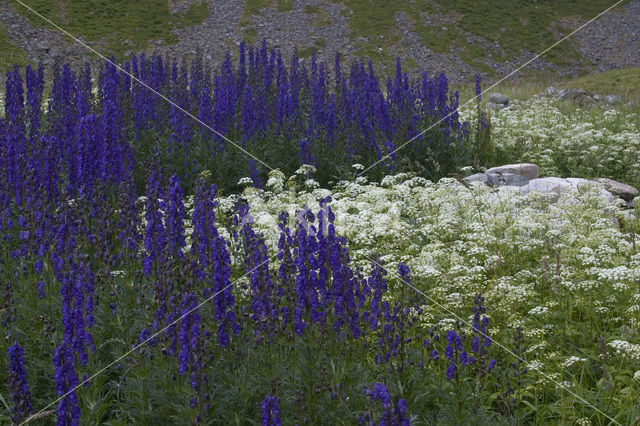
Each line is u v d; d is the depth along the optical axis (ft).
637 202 35.63
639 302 23.11
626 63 170.81
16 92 43.86
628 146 56.03
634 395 19.06
